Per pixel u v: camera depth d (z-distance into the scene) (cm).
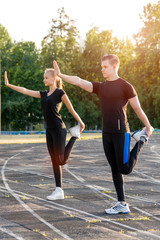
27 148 2025
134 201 602
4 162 1262
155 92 6153
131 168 502
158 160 1367
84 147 2100
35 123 7556
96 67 7288
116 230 426
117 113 494
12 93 6975
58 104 596
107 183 800
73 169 1064
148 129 506
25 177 890
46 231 418
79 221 466
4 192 677
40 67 7169
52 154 615
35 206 554
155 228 438
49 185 765
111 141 505
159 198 630
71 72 6881
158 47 6247
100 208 546
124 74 6812
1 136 4009
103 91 501
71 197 632
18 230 421
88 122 7375
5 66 7019
